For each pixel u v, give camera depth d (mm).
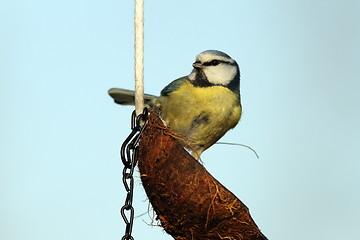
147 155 7090
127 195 7184
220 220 6906
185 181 6926
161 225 7191
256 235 7008
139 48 7695
